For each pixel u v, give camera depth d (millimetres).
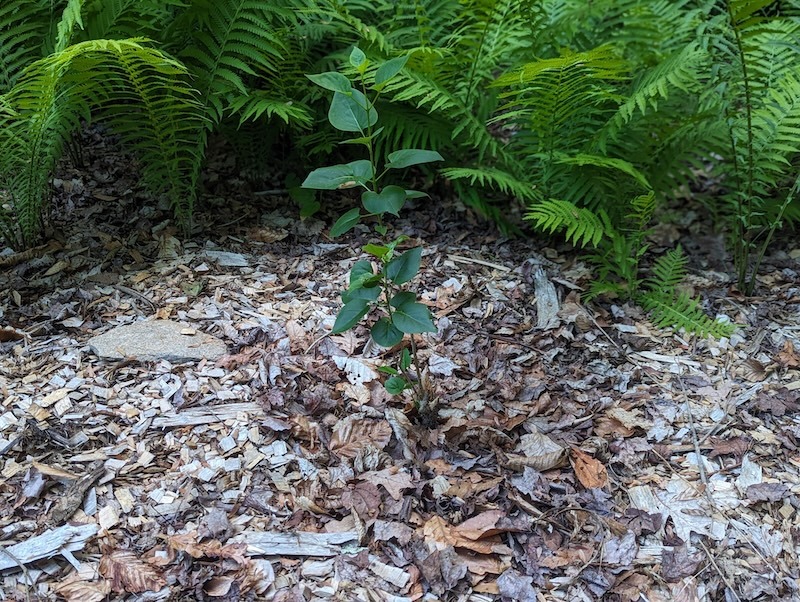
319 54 3787
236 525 2039
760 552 2104
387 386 2268
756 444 2451
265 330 2730
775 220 3188
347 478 2195
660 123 3377
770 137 3098
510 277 3211
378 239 3379
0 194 3193
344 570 1951
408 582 1938
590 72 3027
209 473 2176
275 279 3047
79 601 1814
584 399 2598
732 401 2617
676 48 3840
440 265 3240
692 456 2398
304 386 2504
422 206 3670
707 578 2025
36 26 3045
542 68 2775
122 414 2336
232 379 2502
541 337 2873
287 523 2064
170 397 2414
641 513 2188
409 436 2338
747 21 2723
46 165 2926
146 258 3111
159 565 1907
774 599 1981
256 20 3055
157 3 3121
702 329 2883
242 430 2316
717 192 4027
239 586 1876
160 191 3266
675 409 2582
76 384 2428
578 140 3348
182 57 3186
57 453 2186
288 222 3461
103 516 2025
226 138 3703
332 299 2941
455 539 2031
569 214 2928
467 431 2379
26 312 2742
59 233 3180
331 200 3654
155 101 2932
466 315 2951
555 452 2309
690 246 3615
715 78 3344
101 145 3727
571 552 2055
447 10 3705
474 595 1926
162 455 2221
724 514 2205
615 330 2973
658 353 2865
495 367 2688
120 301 2836
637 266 3311
